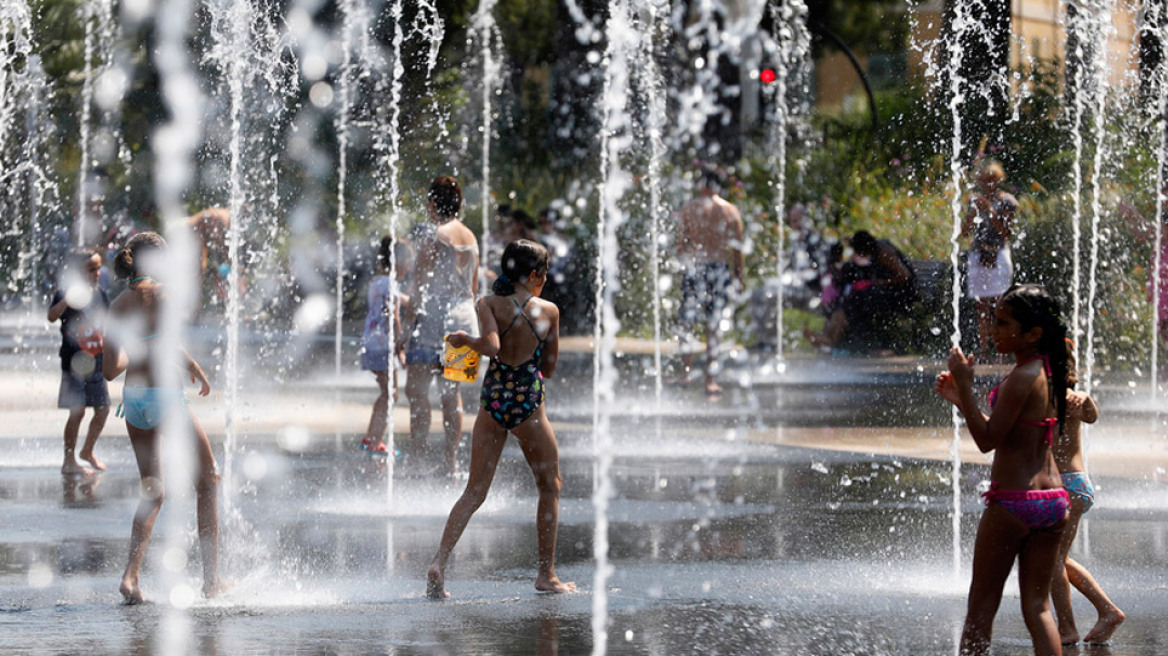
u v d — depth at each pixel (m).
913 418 33.16
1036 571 11.73
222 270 32.97
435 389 40.12
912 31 58.03
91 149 61.00
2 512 20.39
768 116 63.12
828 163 59.16
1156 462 25.84
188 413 15.14
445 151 63.56
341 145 54.47
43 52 61.03
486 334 14.98
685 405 36.34
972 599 11.89
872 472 24.67
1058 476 11.80
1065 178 46.09
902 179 54.19
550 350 15.36
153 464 15.06
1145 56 45.50
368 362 27.38
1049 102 48.31
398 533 19.02
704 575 16.23
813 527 19.50
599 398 38.09
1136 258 43.22
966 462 25.98
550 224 55.12
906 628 13.58
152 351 15.05
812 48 71.88
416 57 62.53
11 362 45.81
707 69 61.31
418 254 24.27
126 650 12.58
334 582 15.80
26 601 14.81
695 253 38.66
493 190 64.75
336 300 59.56
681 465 25.69
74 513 20.34
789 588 15.49
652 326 55.34
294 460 26.25
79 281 24.36
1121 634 13.44
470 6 65.94
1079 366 42.16
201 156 51.34
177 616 14.11
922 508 21.06
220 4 40.81
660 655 12.47
